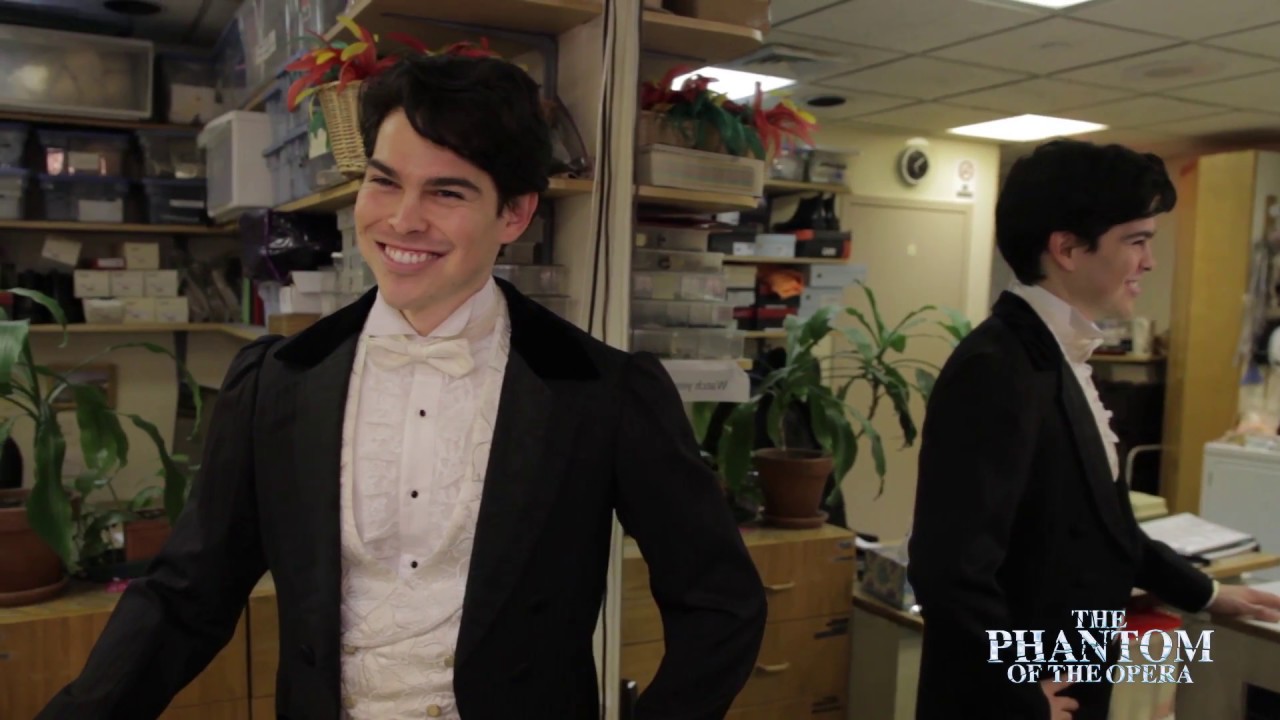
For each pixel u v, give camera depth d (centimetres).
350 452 73
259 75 235
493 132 67
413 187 67
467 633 69
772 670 164
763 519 175
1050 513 103
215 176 263
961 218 205
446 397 74
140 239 301
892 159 202
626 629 137
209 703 141
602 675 132
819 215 185
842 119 202
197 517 78
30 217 284
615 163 132
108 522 157
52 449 138
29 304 277
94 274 284
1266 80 172
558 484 72
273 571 75
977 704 99
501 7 133
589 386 75
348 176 146
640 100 135
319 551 71
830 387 177
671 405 78
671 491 75
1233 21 167
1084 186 104
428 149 66
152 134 288
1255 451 141
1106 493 106
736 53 153
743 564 77
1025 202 109
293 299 202
